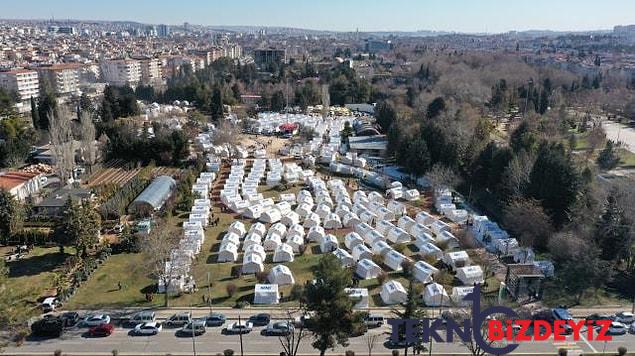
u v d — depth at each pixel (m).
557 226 91.19
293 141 171.50
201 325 62.72
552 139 131.62
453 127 134.88
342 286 51.09
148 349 59.28
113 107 184.38
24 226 92.75
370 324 63.81
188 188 110.88
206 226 97.62
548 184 92.44
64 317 63.47
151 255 73.25
